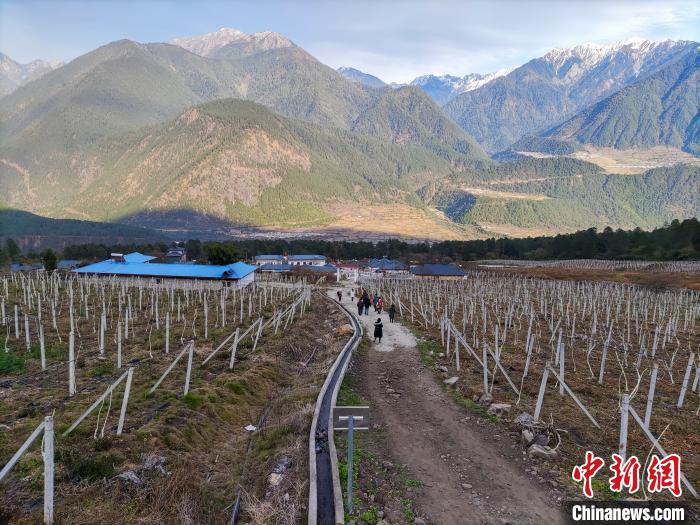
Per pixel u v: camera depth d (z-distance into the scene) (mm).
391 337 33969
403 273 116938
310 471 12508
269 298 59312
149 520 10914
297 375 24719
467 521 10898
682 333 39594
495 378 22016
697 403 19609
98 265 81688
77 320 36781
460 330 36500
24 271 89688
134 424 15742
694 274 88438
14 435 14148
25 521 10344
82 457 12984
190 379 21344
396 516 11008
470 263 147000
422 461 13781
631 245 150750
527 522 10859
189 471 13242
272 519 11109
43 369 22156
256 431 16891
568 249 158375
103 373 21969
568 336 34125
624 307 55688
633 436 15430
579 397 19531
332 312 50219
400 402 19219
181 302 52469
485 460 13836
